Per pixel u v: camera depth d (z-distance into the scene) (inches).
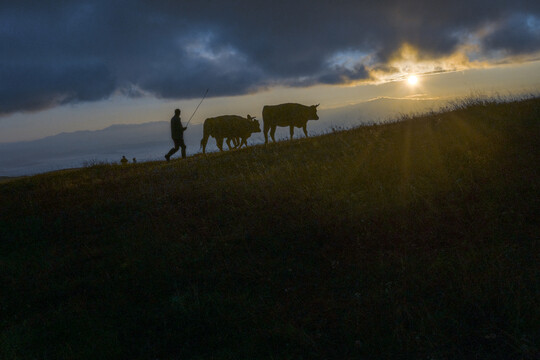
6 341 159.5
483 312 132.2
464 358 116.8
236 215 275.1
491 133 324.5
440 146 324.8
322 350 130.3
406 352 123.2
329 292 165.6
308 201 271.3
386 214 224.7
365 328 136.6
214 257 217.2
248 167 418.3
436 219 207.0
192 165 512.7
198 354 139.7
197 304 166.1
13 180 634.8
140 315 169.8
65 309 184.4
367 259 187.0
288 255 205.5
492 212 200.5
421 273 163.6
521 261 156.7
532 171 233.8
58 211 377.7
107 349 147.6
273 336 140.3
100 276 218.5
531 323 123.0
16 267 250.7
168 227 276.8
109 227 310.0
